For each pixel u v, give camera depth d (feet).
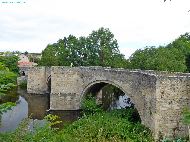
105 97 174.91
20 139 28.25
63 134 87.61
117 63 201.16
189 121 43.42
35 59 338.95
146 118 96.48
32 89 192.65
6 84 25.43
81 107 142.31
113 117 111.55
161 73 111.34
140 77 101.96
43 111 147.23
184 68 152.97
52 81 149.38
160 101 87.04
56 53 243.19
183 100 86.99
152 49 168.96
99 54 221.87
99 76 130.21
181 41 244.63
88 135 96.22
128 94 111.45
